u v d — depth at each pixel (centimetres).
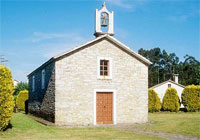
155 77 7950
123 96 1902
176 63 8869
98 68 1838
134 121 1917
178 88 4109
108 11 1978
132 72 1947
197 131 1421
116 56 1902
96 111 1814
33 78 2667
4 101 1264
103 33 1947
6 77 1294
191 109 3014
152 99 3064
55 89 1714
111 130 1472
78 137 1216
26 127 1467
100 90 1830
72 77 1759
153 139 1176
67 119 1722
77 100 1759
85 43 1791
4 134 1249
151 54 8806
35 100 2489
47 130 1427
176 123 1794
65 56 1753
